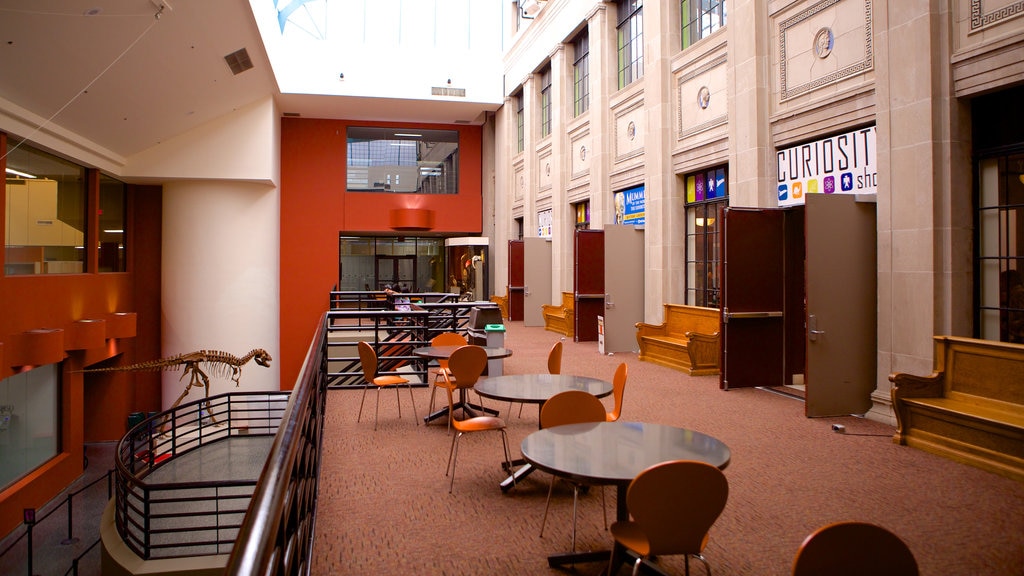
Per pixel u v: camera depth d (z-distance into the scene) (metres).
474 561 3.15
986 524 3.53
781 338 7.91
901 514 3.68
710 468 2.36
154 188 16.02
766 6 8.09
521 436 5.63
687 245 10.70
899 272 5.92
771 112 8.05
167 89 11.62
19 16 7.41
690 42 10.38
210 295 15.56
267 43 13.14
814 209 6.18
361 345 6.25
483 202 22.06
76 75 9.29
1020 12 4.97
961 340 5.06
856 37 6.61
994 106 5.44
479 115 21.08
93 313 12.53
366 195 20.56
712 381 8.27
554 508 3.87
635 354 11.07
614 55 13.41
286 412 2.38
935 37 5.60
